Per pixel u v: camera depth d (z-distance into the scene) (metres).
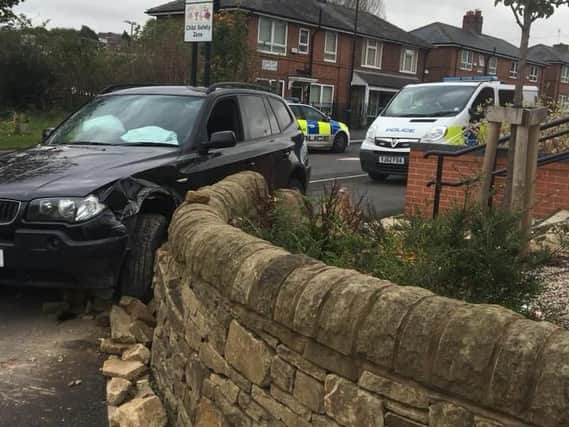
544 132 8.62
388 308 2.13
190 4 14.09
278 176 7.50
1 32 31.34
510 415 1.81
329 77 40.94
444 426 1.96
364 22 45.25
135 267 4.98
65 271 4.69
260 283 2.59
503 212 3.14
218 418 2.92
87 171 5.13
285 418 2.50
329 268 2.50
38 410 3.76
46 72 31.70
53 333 4.87
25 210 4.70
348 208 4.37
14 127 22.52
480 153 8.12
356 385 2.21
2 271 4.77
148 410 3.43
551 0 5.03
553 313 3.12
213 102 6.68
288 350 2.47
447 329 1.97
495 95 14.77
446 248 3.01
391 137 13.52
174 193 5.57
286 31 37.41
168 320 3.74
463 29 57.50
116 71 30.11
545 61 62.12
